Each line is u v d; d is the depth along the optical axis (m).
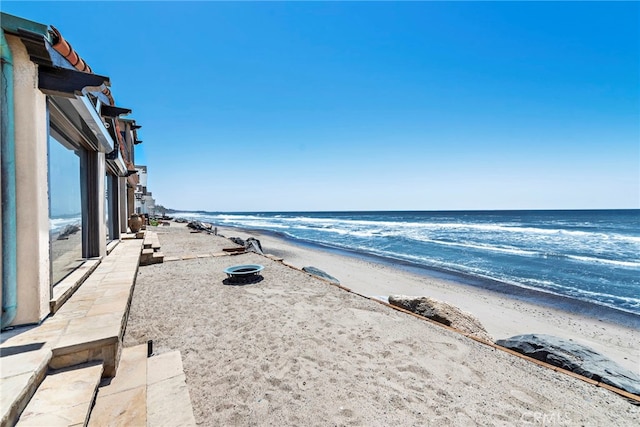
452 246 21.62
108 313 3.32
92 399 2.26
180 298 5.76
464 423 2.62
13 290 2.84
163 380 2.96
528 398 3.03
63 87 3.07
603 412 2.86
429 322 4.95
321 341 4.09
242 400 2.83
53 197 3.98
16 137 2.81
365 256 17.94
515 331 7.40
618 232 29.84
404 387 3.12
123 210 11.40
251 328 4.45
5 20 2.51
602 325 7.87
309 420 2.59
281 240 26.59
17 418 1.92
